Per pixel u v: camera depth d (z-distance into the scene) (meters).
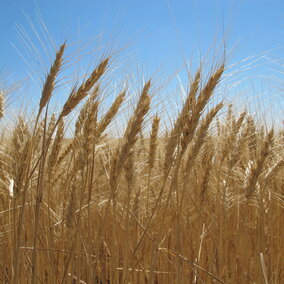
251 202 0.72
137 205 0.67
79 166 0.60
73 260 0.57
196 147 0.52
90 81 0.49
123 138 0.55
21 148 0.55
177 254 0.54
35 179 0.66
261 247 0.66
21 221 0.49
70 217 0.58
